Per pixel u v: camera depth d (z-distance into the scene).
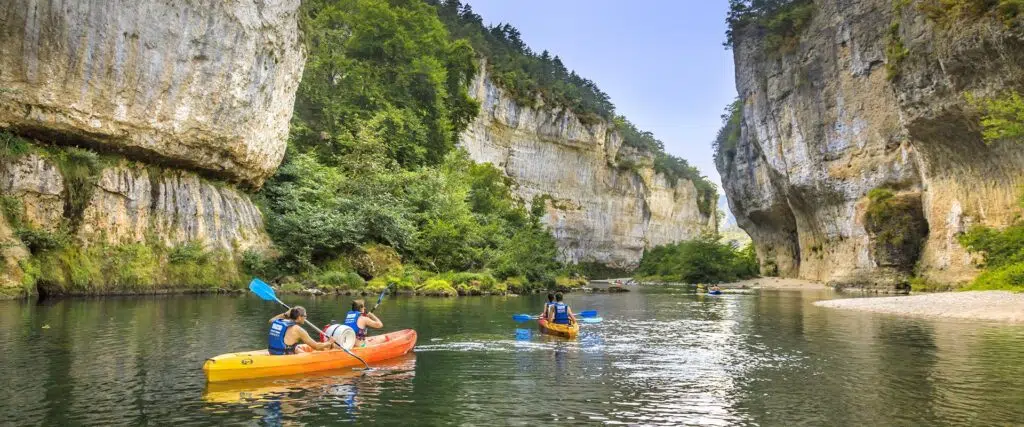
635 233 100.81
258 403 7.92
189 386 8.67
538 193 82.31
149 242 23.97
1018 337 14.89
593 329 16.88
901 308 23.94
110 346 11.56
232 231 27.53
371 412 7.60
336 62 45.38
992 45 31.08
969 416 7.56
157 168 24.94
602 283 67.12
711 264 67.44
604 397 8.52
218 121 26.45
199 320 15.61
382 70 48.22
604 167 95.44
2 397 7.88
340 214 31.28
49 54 20.80
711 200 128.75
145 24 23.06
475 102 58.22
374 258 31.00
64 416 7.12
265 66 28.70
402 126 43.12
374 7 51.19
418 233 34.81
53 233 20.89
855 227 51.22
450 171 45.06
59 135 21.75
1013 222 33.38
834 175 53.59
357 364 10.62
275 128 30.70
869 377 9.99
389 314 19.42
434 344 13.25
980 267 35.16
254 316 16.69
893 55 39.22
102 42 21.94
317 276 28.30
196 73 25.14
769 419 7.45
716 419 7.44
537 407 7.95
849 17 51.50
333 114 40.28
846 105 52.03
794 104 58.53
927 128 37.62
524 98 80.19
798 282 60.50
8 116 20.39
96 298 21.00
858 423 7.28
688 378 9.87
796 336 15.31
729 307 26.17
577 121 88.69
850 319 20.05
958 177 37.56
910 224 45.16
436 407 7.88
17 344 11.57
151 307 18.64
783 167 61.56
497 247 39.09
